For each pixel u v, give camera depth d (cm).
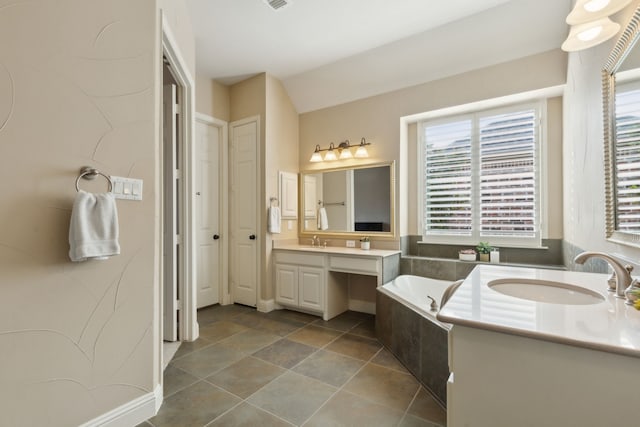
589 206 194
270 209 363
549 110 290
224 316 343
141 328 164
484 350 94
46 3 131
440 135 342
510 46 271
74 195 139
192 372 218
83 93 143
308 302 343
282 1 242
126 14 160
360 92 360
